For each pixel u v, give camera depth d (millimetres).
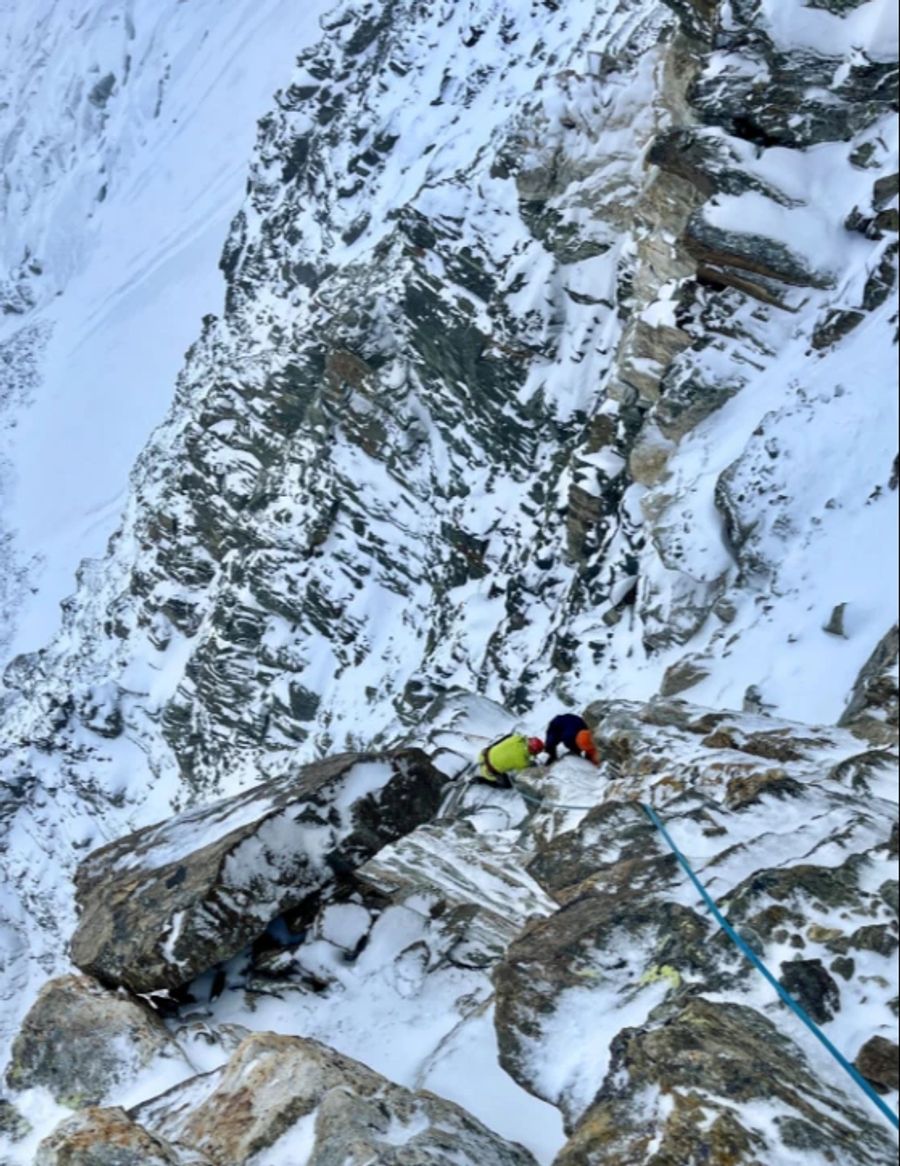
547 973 7453
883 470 18453
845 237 22625
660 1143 6004
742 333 23156
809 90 23125
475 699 21219
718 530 21141
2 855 61188
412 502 44812
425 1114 7234
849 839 7750
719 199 23375
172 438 77812
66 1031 9336
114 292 131750
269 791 10938
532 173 37594
